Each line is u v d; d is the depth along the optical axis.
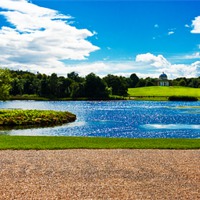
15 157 13.34
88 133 30.30
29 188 9.32
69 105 83.69
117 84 141.62
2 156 13.52
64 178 10.38
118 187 9.52
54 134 29.42
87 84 123.94
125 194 8.91
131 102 103.12
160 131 31.92
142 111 61.00
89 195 8.79
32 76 153.12
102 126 36.16
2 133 29.91
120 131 31.88
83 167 11.80
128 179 10.38
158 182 10.09
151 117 47.81
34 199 8.44
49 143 16.91
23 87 135.38
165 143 17.36
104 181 10.12
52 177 10.48
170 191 9.23
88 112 57.94
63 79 131.50
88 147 15.91
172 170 11.57
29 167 11.73
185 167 12.01
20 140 17.83
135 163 12.53
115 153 14.41
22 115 39.75
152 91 157.50
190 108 71.38
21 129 33.28
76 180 10.18
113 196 8.73
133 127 35.34
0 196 8.62
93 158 13.28
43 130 32.44
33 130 32.41
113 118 46.12
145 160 13.06
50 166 11.89
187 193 9.09
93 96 123.50
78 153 14.31
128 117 47.78
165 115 51.53
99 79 124.31
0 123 36.34
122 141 18.06
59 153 14.28
